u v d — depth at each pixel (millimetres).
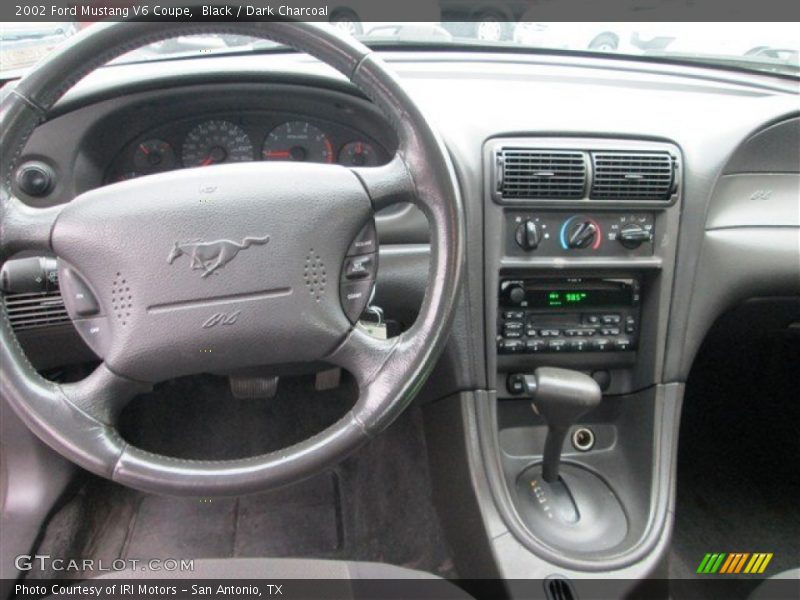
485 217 1177
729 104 1297
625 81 1383
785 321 1478
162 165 1200
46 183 1093
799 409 1643
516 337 1292
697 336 1295
